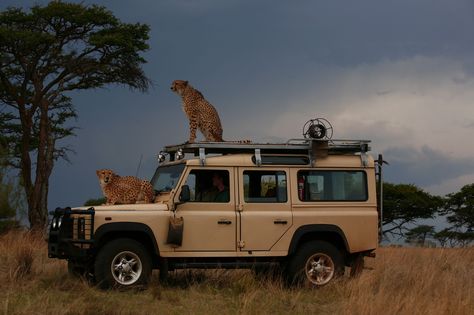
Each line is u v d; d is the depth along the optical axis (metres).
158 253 9.41
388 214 39.97
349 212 10.26
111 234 9.44
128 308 8.15
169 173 10.26
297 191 10.10
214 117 12.03
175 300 8.80
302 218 10.02
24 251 10.75
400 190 39.38
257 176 10.02
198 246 9.60
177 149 10.29
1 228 16.34
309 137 10.20
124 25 24.94
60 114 26.88
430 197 39.81
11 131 26.77
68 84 25.56
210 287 9.68
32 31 23.73
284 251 9.88
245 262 9.84
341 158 10.39
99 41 23.62
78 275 9.84
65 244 9.16
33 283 9.41
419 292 9.30
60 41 24.61
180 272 10.76
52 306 8.05
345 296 9.38
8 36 22.81
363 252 10.36
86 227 9.25
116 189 10.69
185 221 9.57
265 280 10.04
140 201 10.43
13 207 16.97
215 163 9.84
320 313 8.56
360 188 10.41
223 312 8.34
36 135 26.97
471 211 39.03
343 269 10.18
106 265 9.16
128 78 25.42
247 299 8.73
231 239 9.74
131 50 24.50
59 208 9.46
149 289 9.28
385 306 8.35
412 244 17.27
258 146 10.05
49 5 23.30
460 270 11.87
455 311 8.28
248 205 9.87
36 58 24.19
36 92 24.81
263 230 9.85
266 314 8.35
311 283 9.98
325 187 10.25
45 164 24.83
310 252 10.04
